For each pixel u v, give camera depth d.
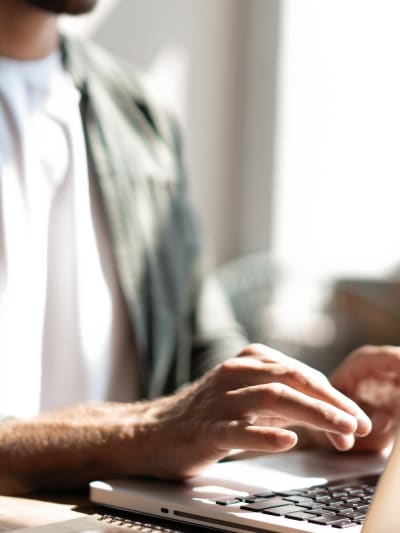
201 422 0.93
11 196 1.64
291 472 1.03
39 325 1.65
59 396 1.67
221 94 3.55
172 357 1.79
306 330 3.09
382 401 1.21
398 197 3.45
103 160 1.78
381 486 0.72
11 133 1.67
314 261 3.54
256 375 0.93
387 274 3.42
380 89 3.47
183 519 0.83
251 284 3.19
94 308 1.71
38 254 1.66
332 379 1.24
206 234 3.51
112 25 3.00
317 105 3.57
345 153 3.54
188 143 3.39
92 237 1.75
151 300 1.79
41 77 1.75
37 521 0.84
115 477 0.97
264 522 0.77
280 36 3.58
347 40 3.52
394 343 3.12
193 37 3.37
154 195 1.86
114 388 1.75
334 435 0.88
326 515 0.80
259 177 3.65
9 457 1.00
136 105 1.93
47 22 1.73
